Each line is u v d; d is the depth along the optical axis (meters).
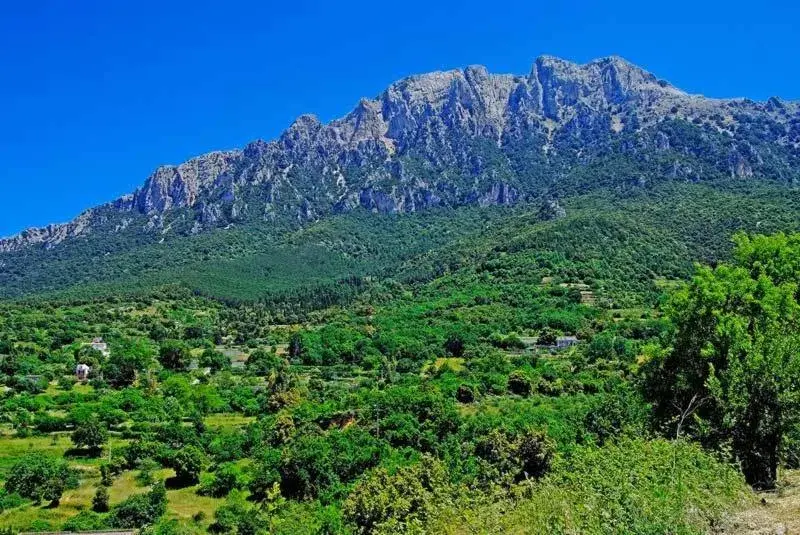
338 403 71.25
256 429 67.38
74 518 48.31
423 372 92.31
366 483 34.78
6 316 148.38
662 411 24.67
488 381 73.88
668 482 12.80
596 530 11.54
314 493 49.06
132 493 54.00
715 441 18.08
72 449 66.19
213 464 60.06
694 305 23.95
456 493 16.62
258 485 51.28
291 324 151.25
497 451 40.53
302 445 53.44
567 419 50.94
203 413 81.88
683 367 24.05
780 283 25.75
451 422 55.94
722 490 13.45
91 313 157.75
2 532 45.03
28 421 74.38
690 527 11.62
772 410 17.52
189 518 48.44
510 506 14.65
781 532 11.98
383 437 55.19
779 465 19.62
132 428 73.25
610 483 12.54
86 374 100.94
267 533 41.59
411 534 16.05
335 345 112.12
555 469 16.66
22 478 53.69
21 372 100.12
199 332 139.25
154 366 106.81
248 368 107.81
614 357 81.69
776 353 17.62
